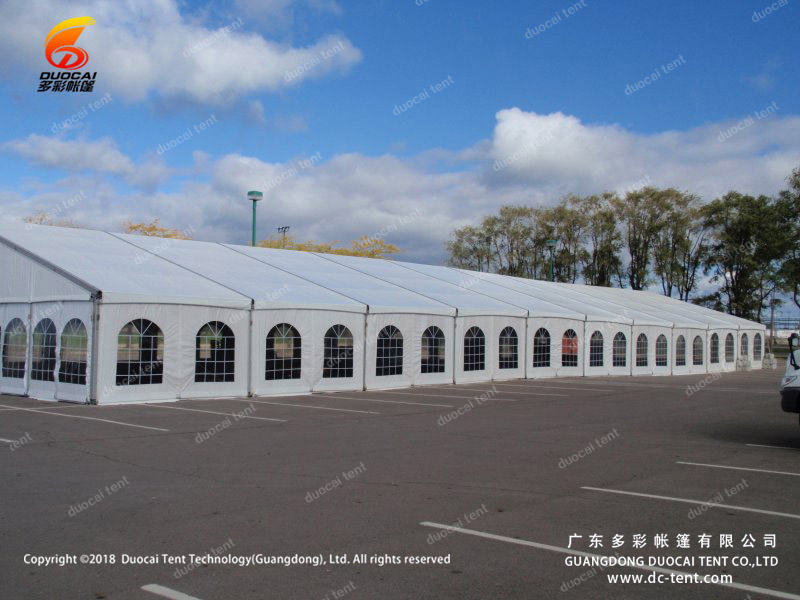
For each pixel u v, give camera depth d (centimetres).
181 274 1997
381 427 1359
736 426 1467
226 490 797
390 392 2139
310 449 1088
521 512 719
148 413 1502
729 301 5931
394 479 870
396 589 501
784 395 1222
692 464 1010
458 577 527
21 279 1872
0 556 559
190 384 1788
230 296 1881
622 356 3266
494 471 934
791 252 5403
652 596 498
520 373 2794
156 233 5094
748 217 5606
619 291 4462
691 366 3653
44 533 622
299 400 1847
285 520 673
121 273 1831
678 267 5881
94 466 924
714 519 704
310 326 2034
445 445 1150
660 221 5862
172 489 797
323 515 693
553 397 2084
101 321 1633
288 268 2495
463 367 2536
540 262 6475
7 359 1895
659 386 2644
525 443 1188
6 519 665
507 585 513
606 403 1939
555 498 783
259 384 1911
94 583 502
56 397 1731
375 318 2212
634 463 1012
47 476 858
